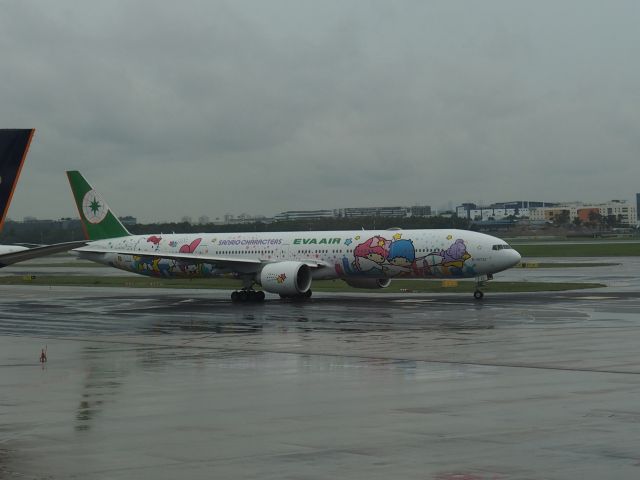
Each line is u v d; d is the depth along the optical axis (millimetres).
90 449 18688
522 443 18734
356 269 66438
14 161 28078
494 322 45812
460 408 22719
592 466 16828
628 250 170375
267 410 22828
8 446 19016
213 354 34875
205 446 18875
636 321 45406
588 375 28141
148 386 27016
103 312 56469
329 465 17172
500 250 61938
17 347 38062
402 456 17781
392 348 35844
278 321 48594
